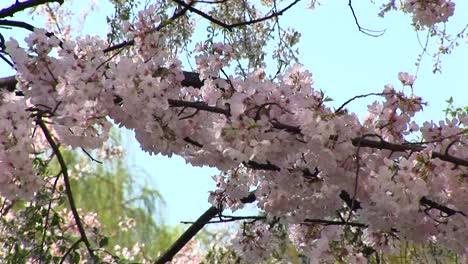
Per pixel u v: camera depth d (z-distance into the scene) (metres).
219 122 6.56
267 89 6.98
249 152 6.54
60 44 7.51
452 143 7.03
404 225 7.39
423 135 7.37
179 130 7.29
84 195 24.56
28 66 7.00
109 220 24.47
